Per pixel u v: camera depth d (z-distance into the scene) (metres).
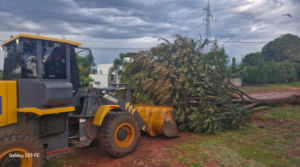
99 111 4.95
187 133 7.50
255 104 10.34
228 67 8.27
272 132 7.28
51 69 4.36
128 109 6.08
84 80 26.14
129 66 8.62
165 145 6.13
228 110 8.26
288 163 4.73
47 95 4.03
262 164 4.63
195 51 8.16
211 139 6.66
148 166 4.70
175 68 7.68
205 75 8.07
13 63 4.30
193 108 7.47
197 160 4.98
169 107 6.98
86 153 5.59
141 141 6.56
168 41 8.24
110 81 30.11
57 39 4.44
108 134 4.96
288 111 10.28
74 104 4.96
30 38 4.11
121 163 4.88
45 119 4.24
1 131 3.71
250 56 50.50
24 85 3.89
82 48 4.94
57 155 5.44
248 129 7.70
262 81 36.56
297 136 6.69
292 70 40.66
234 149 5.70
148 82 7.67
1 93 3.67
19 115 3.93
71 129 5.45
